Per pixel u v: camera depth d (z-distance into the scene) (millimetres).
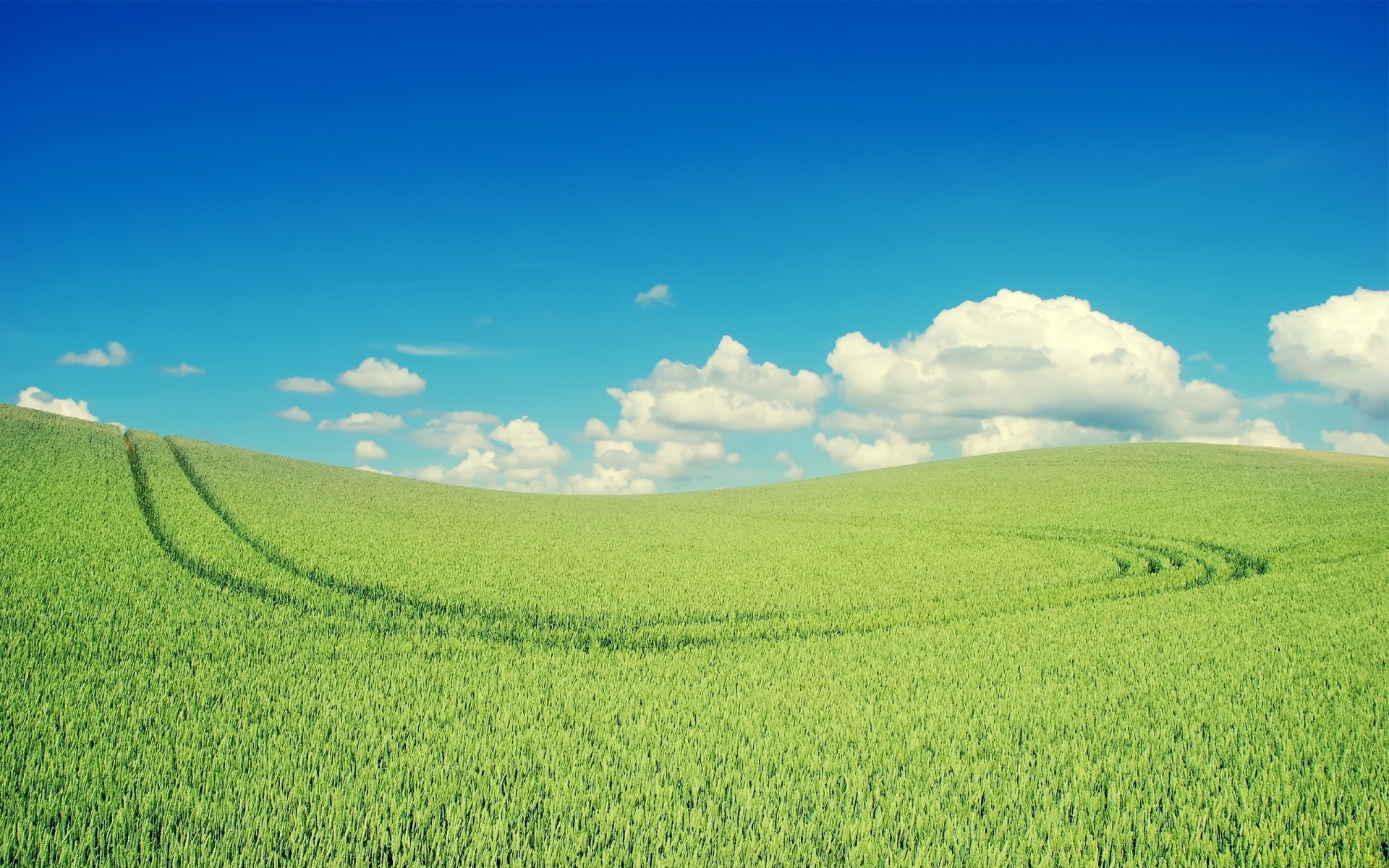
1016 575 20594
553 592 17359
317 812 6418
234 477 34844
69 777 7000
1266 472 43875
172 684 9883
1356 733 8781
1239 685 10734
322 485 37500
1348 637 13516
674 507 41594
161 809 6438
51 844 5840
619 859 5848
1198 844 6242
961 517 33844
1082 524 30156
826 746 8266
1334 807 6984
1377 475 42562
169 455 37000
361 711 9109
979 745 8391
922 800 6887
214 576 16969
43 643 11500
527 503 41125
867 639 13422
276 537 22344
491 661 11664
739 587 18781
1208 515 30953
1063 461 52250
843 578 20094
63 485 26516
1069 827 6461
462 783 7121
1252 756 8188
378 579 17766
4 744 7758
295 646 12102
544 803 6734
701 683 10609
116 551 18484
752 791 7102
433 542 24281
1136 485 40531
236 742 8000
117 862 5613
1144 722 9242
